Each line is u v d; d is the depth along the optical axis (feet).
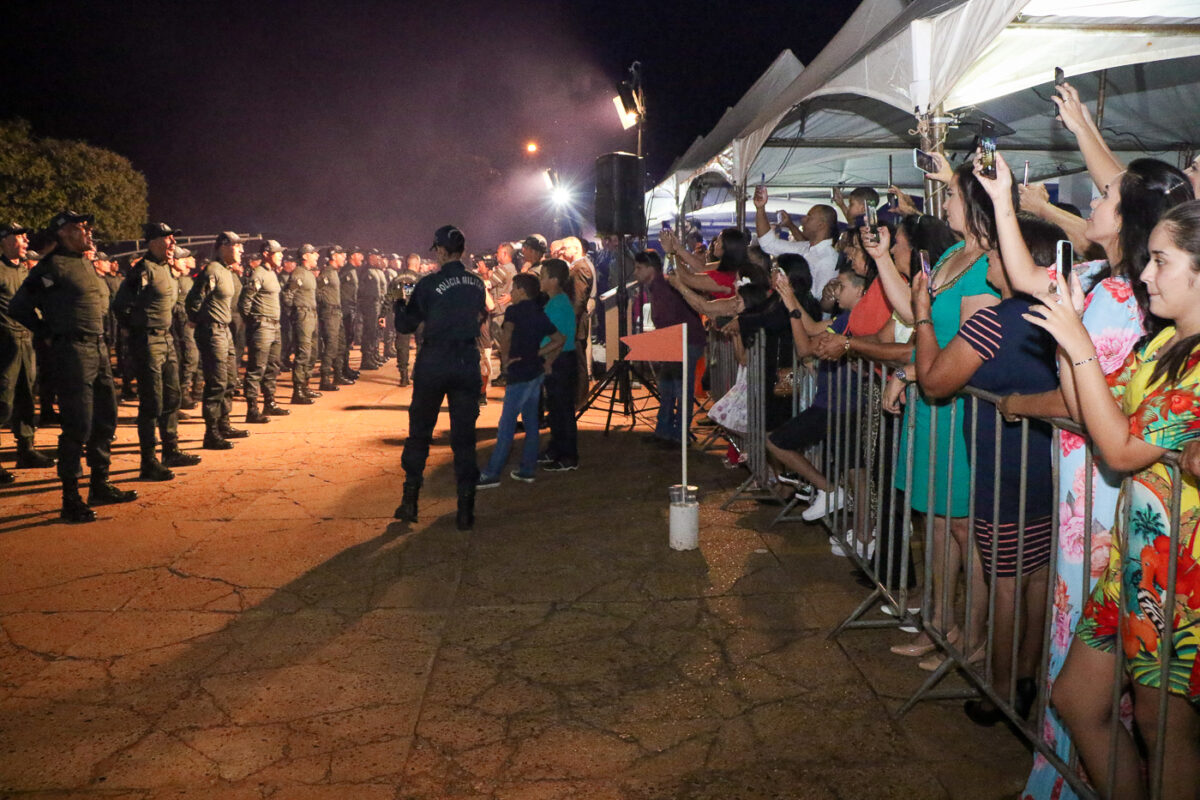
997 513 10.44
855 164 38.27
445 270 20.10
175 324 34.78
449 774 10.50
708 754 10.85
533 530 20.02
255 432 33.35
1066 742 9.09
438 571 17.39
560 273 25.86
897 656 13.33
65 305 20.56
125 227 71.05
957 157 33.24
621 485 23.95
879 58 16.65
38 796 10.11
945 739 11.11
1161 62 22.34
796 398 20.16
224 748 11.09
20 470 26.76
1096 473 8.69
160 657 13.66
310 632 14.56
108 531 20.25
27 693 12.53
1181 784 7.41
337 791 10.17
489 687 12.62
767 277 21.16
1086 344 7.18
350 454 29.04
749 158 27.48
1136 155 31.22
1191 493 6.98
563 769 10.57
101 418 22.34
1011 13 12.66
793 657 13.39
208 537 19.72
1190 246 6.72
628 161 31.86
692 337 28.48
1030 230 9.86
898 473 13.43
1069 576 9.11
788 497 21.54
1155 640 7.29
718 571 17.04
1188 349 6.87
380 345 64.44
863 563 15.28
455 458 20.16
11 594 16.31
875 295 15.81
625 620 14.88
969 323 10.12
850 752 10.84
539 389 24.53
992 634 10.79
